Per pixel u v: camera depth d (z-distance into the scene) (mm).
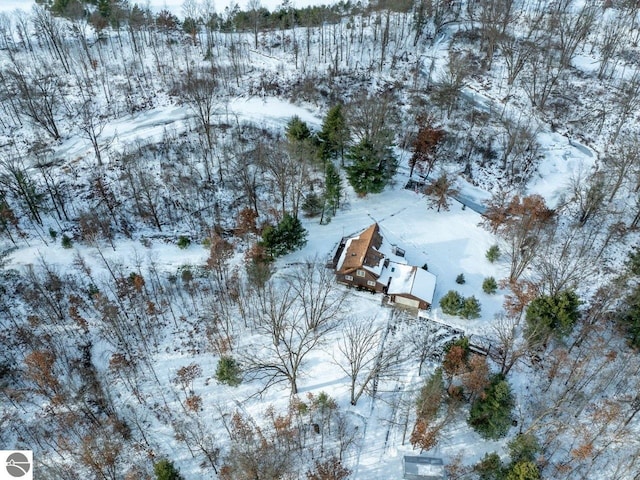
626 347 59312
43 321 59812
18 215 75000
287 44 124188
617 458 49500
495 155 92375
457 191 80562
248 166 83438
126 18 124125
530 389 56031
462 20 129750
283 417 51656
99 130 94625
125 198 79188
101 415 52375
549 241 71188
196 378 55906
